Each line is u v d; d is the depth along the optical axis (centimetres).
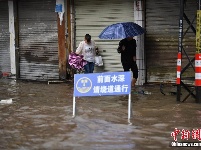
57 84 1318
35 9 1415
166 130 695
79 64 1207
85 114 831
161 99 990
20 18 1462
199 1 889
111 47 1278
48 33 1397
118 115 816
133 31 1109
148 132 685
